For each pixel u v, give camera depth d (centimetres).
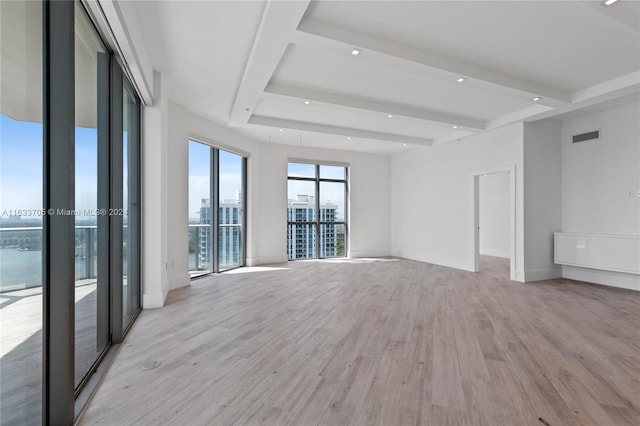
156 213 407
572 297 470
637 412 193
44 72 168
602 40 333
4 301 148
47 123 169
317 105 489
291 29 293
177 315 376
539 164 596
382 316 377
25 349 162
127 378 231
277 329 332
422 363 256
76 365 241
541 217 598
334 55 370
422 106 533
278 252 805
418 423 182
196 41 336
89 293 259
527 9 283
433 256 799
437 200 790
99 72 271
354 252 907
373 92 476
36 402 170
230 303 428
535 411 194
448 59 371
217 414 190
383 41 333
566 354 274
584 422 183
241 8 282
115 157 298
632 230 520
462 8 283
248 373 239
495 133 638
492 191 981
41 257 168
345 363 256
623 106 533
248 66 368
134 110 388
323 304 426
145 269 405
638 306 423
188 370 243
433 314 385
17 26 152
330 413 191
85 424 180
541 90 441
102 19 232
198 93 474
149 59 362
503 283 565
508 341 302
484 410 194
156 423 182
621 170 535
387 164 956
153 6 279
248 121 586
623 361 261
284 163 816
